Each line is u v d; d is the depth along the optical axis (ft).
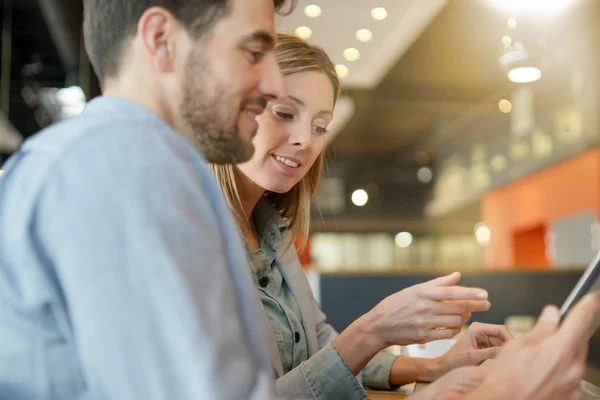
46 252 2.07
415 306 3.89
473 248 50.96
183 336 1.92
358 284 11.06
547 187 31.83
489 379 2.45
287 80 4.47
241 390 1.96
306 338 4.78
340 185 48.55
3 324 2.11
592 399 3.61
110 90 2.54
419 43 20.52
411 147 43.78
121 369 1.92
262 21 2.48
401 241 50.85
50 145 2.21
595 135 25.86
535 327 2.67
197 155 2.34
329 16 12.31
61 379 2.11
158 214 2.02
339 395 3.82
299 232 5.22
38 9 18.45
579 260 28.58
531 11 13.08
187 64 2.42
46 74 22.40
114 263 1.96
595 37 21.71
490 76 25.43
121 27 2.46
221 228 2.29
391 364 4.82
